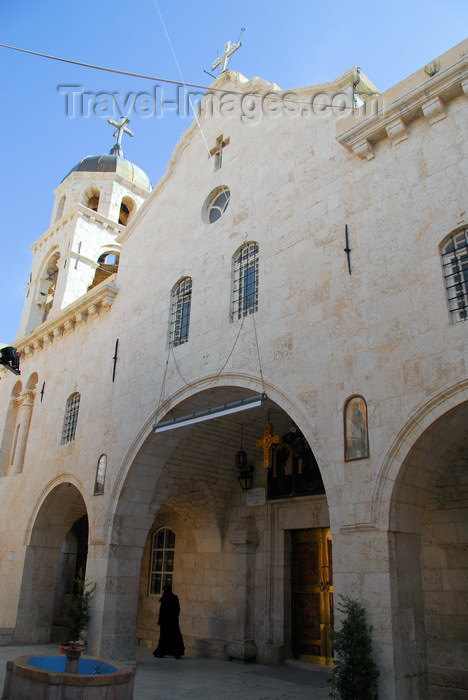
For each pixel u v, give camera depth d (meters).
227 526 14.67
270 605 12.91
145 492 13.19
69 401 16.53
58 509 16.41
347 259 9.38
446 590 9.70
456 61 8.47
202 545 15.17
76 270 20.38
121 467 12.97
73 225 21.00
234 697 9.05
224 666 12.16
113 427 13.80
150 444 12.73
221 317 11.63
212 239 12.81
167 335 13.11
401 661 6.98
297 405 9.27
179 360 12.37
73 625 11.96
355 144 9.79
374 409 8.14
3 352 12.00
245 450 14.23
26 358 20.02
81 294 20.23
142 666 11.85
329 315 9.32
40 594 15.91
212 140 14.09
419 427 7.57
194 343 12.12
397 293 8.45
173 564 16.08
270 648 12.45
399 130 9.22
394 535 7.58
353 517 7.90
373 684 6.88
